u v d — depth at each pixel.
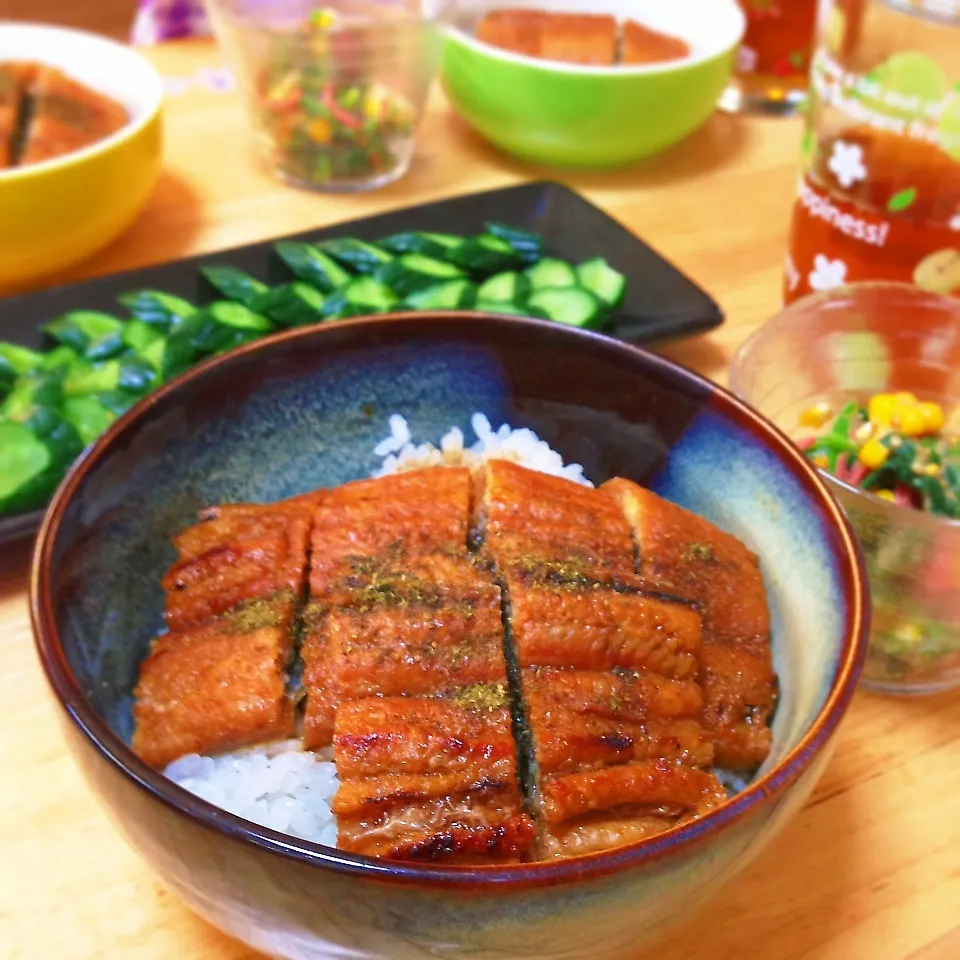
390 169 0.76
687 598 0.50
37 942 0.45
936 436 0.57
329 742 0.46
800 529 0.50
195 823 0.33
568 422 0.55
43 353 0.62
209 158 0.77
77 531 0.46
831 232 0.63
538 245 0.68
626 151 0.76
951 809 0.51
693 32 0.79
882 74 0.60
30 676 0.53
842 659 0.41
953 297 0.59
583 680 0.46
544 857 0.42
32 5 1.10
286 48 0.72
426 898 0.32
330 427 0.55
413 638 0.46
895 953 0.46
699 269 0.71
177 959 0.45
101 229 0.67
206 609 0.50
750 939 0.46
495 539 0.51
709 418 0.52
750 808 0.34
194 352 0.61
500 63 0.73
